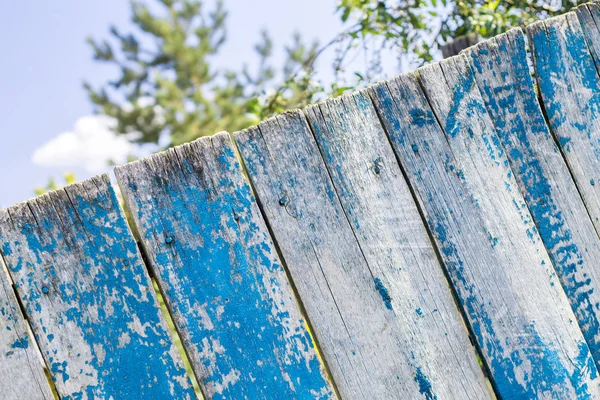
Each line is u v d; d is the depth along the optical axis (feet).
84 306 6.32
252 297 6.61
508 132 7.38
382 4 13.53
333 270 6.79
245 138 6.79
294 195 6.82
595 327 7.29
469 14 12.78
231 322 6.55
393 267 6.92
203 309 6.51
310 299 6.72
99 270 6.38
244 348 6.54
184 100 57.26
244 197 6.70
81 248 6.37
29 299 6.23
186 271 6.52
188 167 6.64
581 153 7.52
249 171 6.76
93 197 6.44
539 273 7.22
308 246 6.78
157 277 6.47
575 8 7.77
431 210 7.08
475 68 7.40
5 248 6.24
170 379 6.37
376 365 6.74
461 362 6.93
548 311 7.16
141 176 6.54
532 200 7.34
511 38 7.50
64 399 6.19
